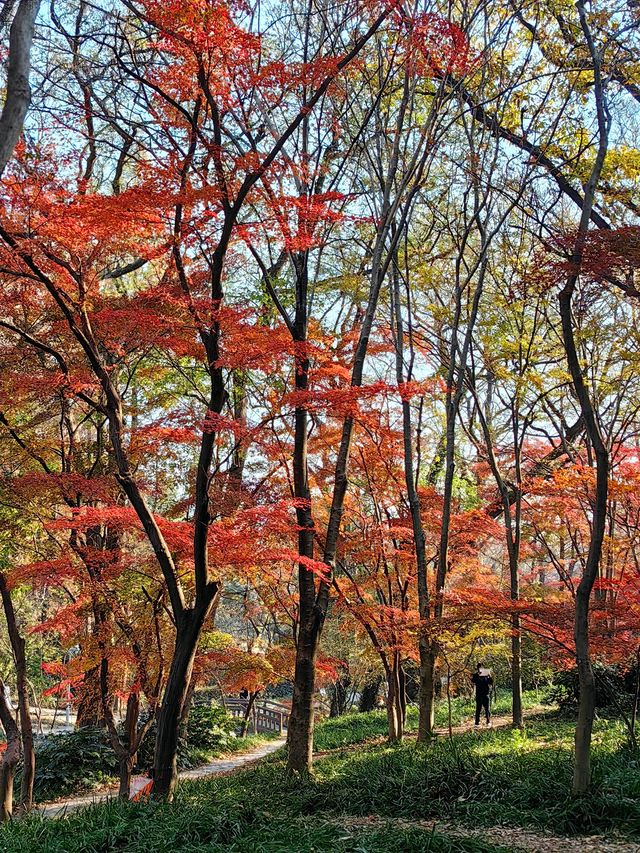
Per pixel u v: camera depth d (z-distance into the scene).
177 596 10.16
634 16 11.26
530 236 15.48
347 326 16.77
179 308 10.81
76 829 8.36
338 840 7.01
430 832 7.00
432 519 15.58
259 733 28.38
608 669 14.94
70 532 12.65
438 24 9.57
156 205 8.88
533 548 17.53
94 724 19.73
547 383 14.69
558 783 8.23
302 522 11.73
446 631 10.75
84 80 12.24
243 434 9.84
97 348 11.51
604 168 12.03
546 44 13.37
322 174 12.83
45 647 22.62
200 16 8.00
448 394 14.66
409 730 18.33
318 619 11.55
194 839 7.41
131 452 11.36
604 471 7.94
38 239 9.38
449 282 15.90
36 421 12.77
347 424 12.05
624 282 9.71
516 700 14.92
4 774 11.09
